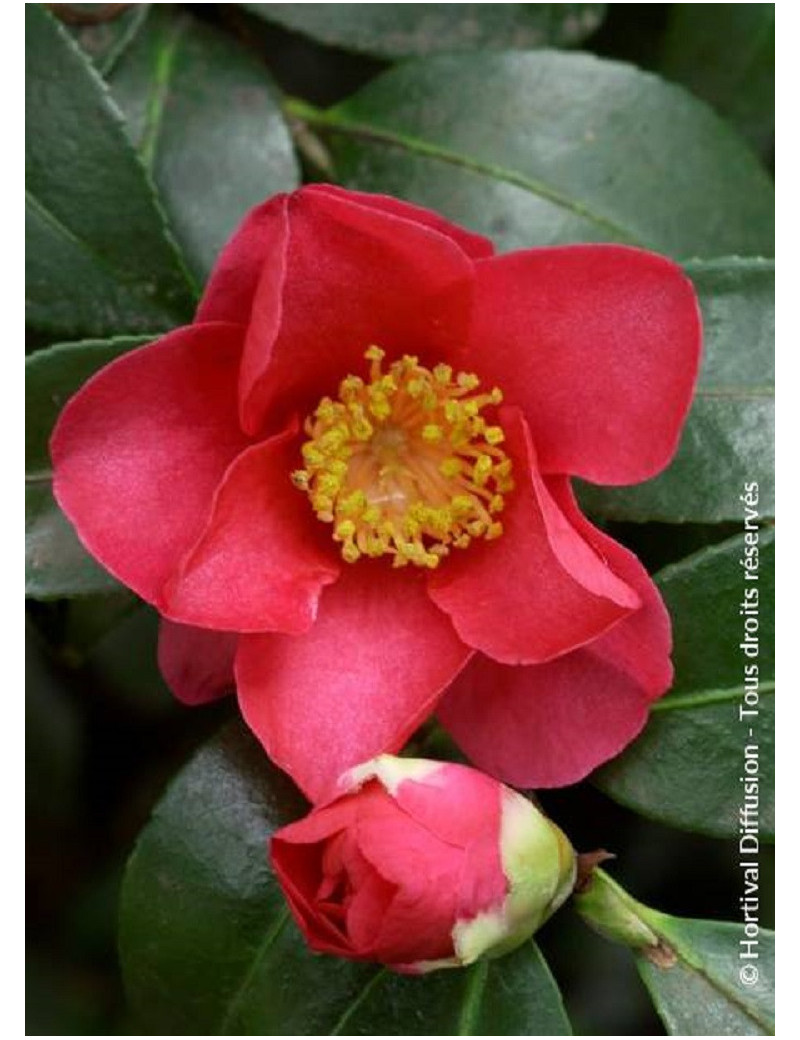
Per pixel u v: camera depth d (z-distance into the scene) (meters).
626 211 0.31
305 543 0.28
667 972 0.28
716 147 0.31
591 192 0.31
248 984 0.28
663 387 0.27
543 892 0.26
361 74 0.35
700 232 0.31
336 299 0.27
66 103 0.30
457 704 0.28
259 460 0.27
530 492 0.28
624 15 0.33
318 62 0.35
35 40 0.30
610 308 0.27
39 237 0.30
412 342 0.28
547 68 0.31
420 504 0.28
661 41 0.33
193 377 0.27
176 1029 0.28
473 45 0.32
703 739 0.28
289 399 0.28
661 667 0.27
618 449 0.27
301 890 0.26
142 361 0.27
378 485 0.29
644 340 0.27
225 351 0.27
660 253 0.31
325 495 0.28
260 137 0.31
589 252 0.27
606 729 0.28
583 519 0.27
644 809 0.28
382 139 0.31
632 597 0.26
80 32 0.31
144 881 0.28
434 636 0.28
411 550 0.28
